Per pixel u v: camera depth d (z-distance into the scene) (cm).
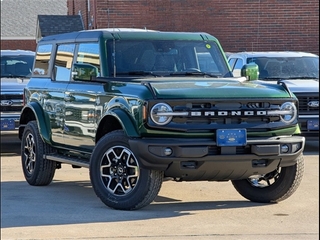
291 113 834
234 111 801
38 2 3834
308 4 2183
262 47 2178
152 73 914
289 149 823
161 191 998
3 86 1492
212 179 827
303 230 750
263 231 745
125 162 821
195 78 898
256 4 2156
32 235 727
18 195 972
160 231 741
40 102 1042
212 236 721
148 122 784
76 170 1233
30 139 1059
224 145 791
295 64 1515
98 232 737
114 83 859
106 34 927
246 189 909
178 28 2075
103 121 862
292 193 884
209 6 2109
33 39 3838
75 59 973
